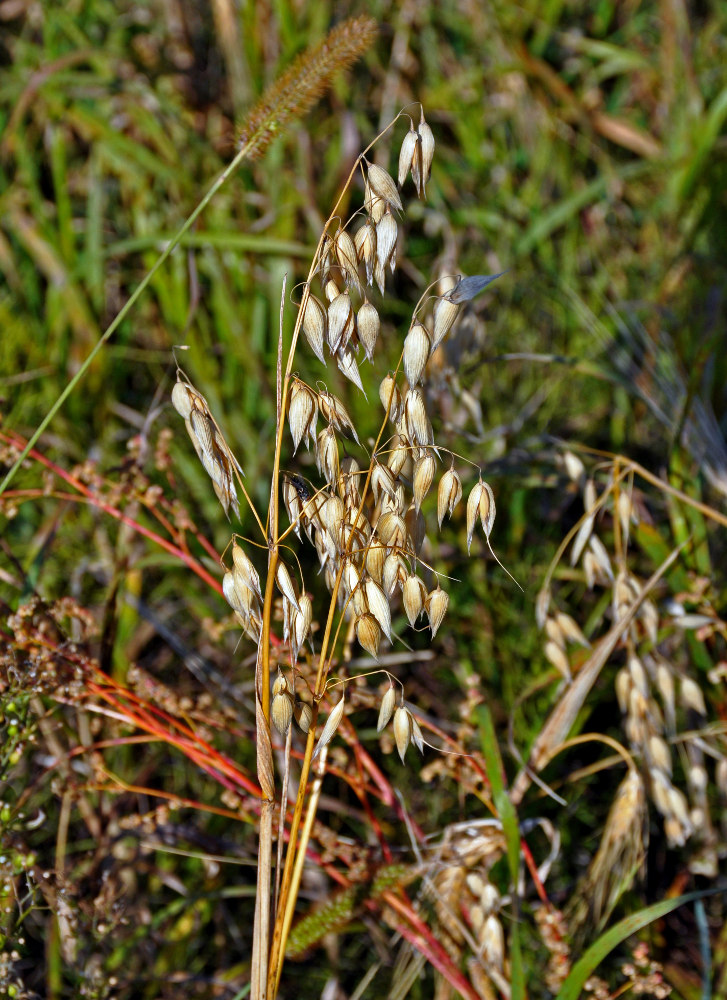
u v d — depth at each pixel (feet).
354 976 4.89
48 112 6.42
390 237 4.17
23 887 4.72
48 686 4.48
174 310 5.71
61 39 6.86
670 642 5.07
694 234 5.96
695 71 7.46
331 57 4.25
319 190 6.40
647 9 7.96
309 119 6.34
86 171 6.66
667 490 4.70
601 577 4.82
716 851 4.89
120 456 5.39
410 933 4.58
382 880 4.55
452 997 4.69
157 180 6.41
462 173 6.80
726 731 4.73
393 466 4.25
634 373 5.65
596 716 5.09
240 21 6.53
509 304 6.14
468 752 4.83
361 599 4.20
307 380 5.71
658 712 4.71
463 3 7.20
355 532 4.29
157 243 5.65
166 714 4.81
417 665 5.18
